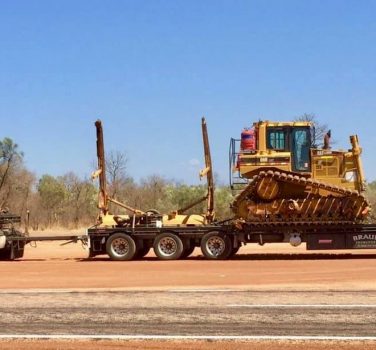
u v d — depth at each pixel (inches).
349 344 366.3
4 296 565.0
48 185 2288.4
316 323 422.3
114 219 1053.8
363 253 1081.4
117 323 432.1
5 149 2202.3
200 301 518.0
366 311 462.0
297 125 1013.2
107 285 669.3
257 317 445.4
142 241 1034.7
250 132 1019.9
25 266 944.9
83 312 474.0
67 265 947.3
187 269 845.8
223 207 1562.5
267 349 357.4
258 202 997.2
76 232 1748.3
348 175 986.1
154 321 437.1
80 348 366.6
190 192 1776.6
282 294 552.7
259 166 1003.3
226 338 384.2
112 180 2058.3
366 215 964.0
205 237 1004.6
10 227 1117.7
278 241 992.9
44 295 568.1
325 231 979.3
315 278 706.2
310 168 1000.9
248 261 949.8
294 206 975.0
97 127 1077.1
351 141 986.1
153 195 2021.4
